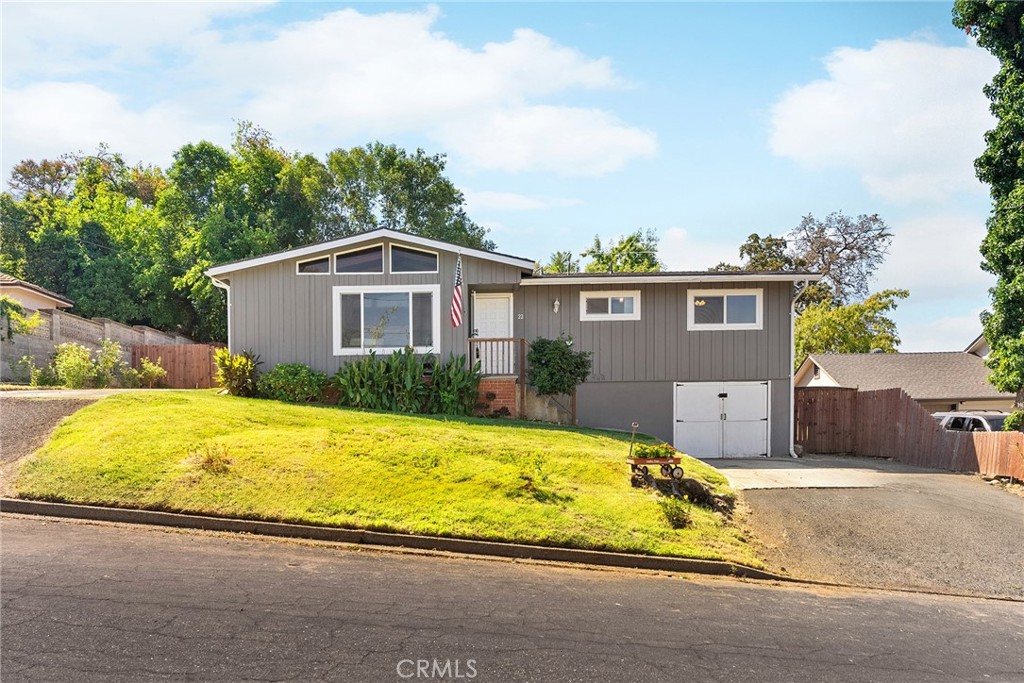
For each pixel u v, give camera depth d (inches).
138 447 444.5
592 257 1668.3
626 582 325.7
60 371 834.8
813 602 320.5
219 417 534.3
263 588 278.4
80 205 1747.0
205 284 1353.3
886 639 274.7
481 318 780.0
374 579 300.2
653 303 772.6
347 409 646.5
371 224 1636.3
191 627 236.1
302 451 456.8
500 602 282.2
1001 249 642.8
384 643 232.5
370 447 475.2
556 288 773.3
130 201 1983.3
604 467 481.1
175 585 275.9
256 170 1581.0
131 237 1562.5
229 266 727.7
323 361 730.2
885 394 773.3
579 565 349.1
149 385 1000.9
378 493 402.0
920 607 325.4
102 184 1851.6
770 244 1923.0
